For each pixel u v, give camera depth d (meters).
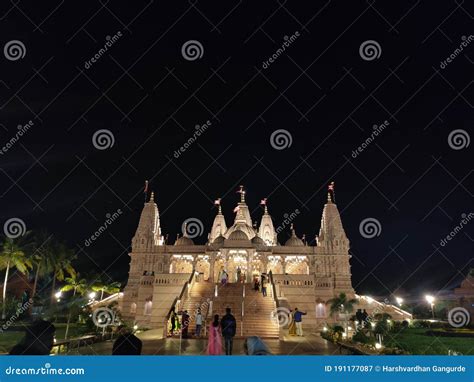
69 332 32.53
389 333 29.83
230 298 36.38
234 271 59.75
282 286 46.84
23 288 55.69
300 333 30.34
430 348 21.56
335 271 57.34
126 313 53.31
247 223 70.75
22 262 44.44
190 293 38.78
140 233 60.28
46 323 7.73
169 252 58.78
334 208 62.16
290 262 60.47
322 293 47.56
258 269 59.41
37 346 7.41
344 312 40.16
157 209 64.19
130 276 57.41
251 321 31.02
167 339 26.77
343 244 59.06
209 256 56.97
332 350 21.42
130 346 7.85
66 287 49.59
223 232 73.19
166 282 46.38
